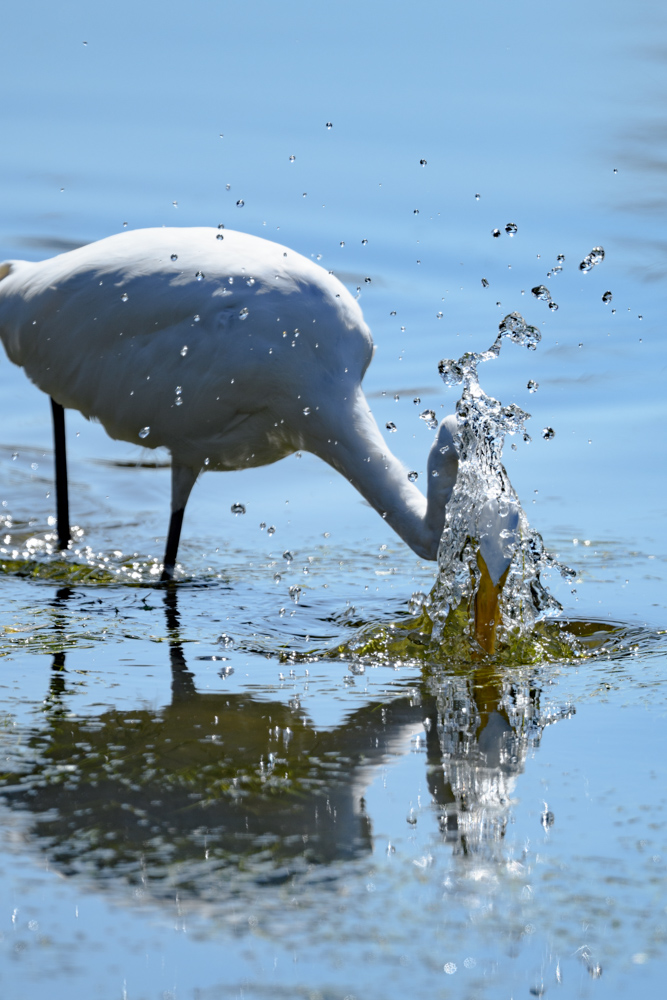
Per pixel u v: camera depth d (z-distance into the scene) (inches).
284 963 164.7
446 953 167.3
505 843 199.3
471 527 347.6
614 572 400.5
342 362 411.2
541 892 182.9
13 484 544.7
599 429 581.6
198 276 415.8
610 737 253.4
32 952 167.2
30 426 625.6
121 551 454.9
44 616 365.1
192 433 429.4
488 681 300.4
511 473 531.2
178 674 305.3
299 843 199.5
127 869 190.2
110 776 230.2
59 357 443.5
